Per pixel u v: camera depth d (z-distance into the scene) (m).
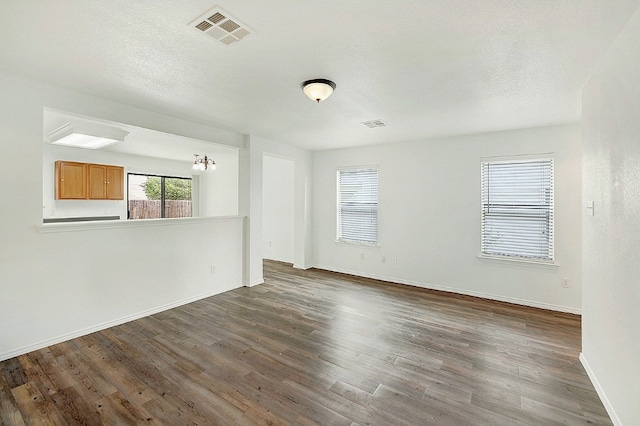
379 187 5.27
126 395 2.06
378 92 2.80
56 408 1.92
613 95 1.87
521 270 4.02
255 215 4.81
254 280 4.84
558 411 1.94
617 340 1.80
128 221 3.33
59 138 4.20
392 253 5.14
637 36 1.57
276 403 2.00
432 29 1.81
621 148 1.75
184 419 1.84
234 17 1.70
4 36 1.90
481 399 2.06
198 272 4.12
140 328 3.16
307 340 2.92
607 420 1.86
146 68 2.36
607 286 1.96
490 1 1.54
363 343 2.87
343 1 1.55
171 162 7.40
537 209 3.94
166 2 1.57
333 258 5.89
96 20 1.74
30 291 2.63
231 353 2.65
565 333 3.11
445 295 4.40
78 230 2.93
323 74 2.44
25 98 2.57
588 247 2.33
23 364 2.43
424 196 4.79
